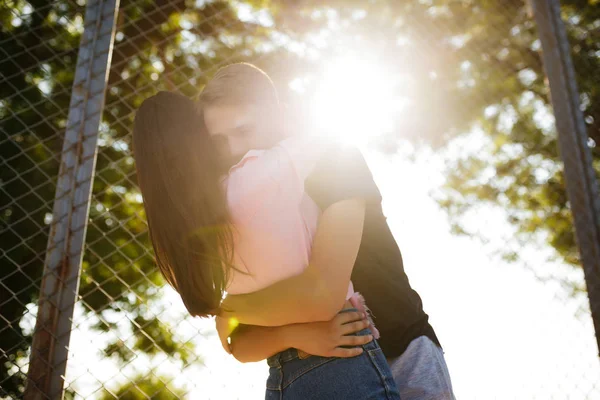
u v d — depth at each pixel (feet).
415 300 5.71
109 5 7.46
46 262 6.49
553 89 9.96
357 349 4.41
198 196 4.33
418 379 5.40
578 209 9.43
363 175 4.72
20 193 19.34
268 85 4.97
